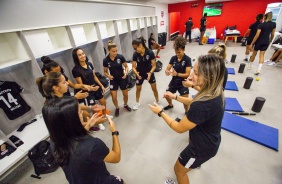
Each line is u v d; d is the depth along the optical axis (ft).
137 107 9.48
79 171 2.23
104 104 8.08
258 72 12.65
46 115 2.14
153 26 23.43
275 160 5.59
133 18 15.66
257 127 7.07
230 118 7.76
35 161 5.51
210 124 3.07
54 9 7.60
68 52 8.98
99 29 10.62
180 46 6.20
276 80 11.61
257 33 12.00
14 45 6.45
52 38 8.52
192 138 3.45
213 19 29.71
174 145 6.64
